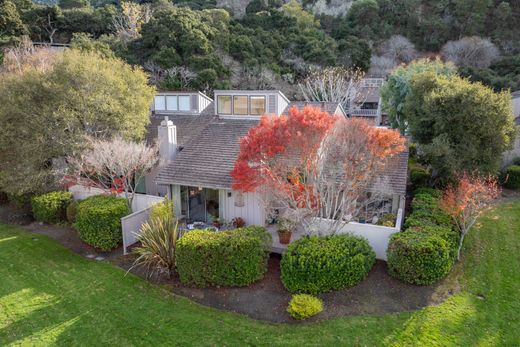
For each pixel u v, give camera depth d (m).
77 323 10.32
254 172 12.68
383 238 12.87
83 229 15.09
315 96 39.50
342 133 12.11
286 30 49.94
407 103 20.25
